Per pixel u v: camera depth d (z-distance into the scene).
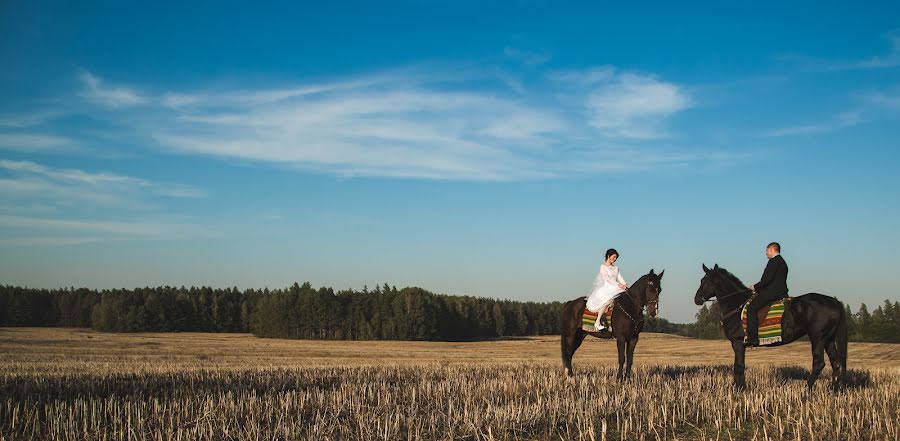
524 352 65.38
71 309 127.38
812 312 15.24
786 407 13.70
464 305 122.31
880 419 11.93
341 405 14.14
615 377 18.02
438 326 112.31
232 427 12.20
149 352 51.16
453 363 34.50
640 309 17.33
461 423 12.15
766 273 15.86
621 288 17.66
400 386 18.06
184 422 12.82
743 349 16.53
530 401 14.58
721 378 18.64
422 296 112.06
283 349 62.47
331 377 22.05
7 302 124.06
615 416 12.92
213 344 70.06
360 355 53.75
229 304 124.31
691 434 11.69
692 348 78.06
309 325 108.19
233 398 15.77
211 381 20.19
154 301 116.44
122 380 21.08
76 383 19.59
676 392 15.48
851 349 70.88
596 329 17.97
